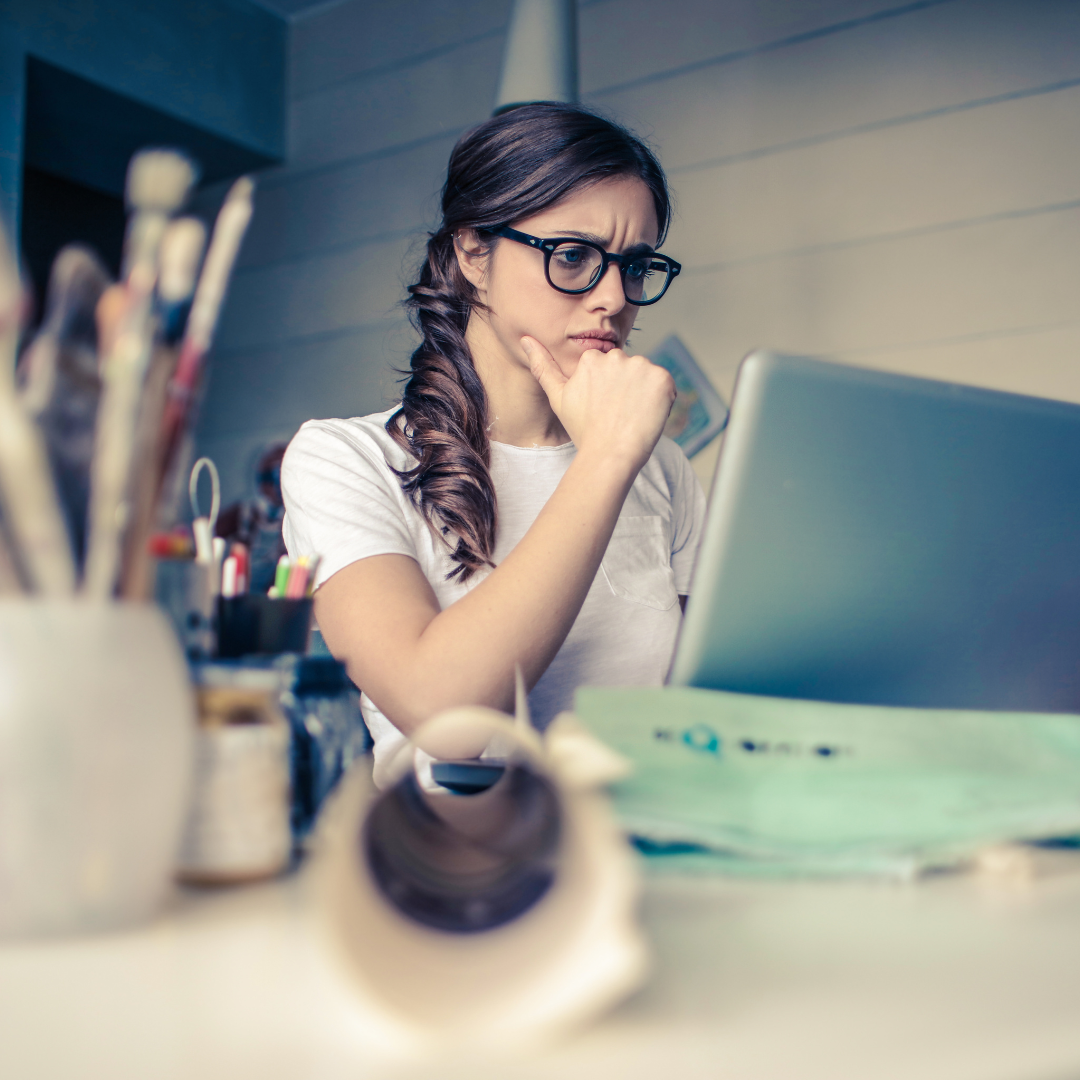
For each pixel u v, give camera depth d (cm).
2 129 298
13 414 33
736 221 291
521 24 254
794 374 56
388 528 103
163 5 341
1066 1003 27
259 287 376
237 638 55
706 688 60
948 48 267
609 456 85
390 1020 24
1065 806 47
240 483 368
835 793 49
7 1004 27
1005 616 64
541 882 31
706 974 30
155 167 36
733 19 296
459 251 125
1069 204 250
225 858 41
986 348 257
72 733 32
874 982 29
